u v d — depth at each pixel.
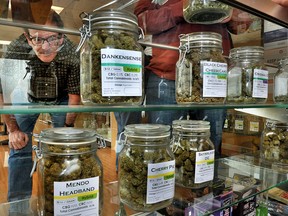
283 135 0.84
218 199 0.68
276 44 0.89
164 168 0.52
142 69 0.50
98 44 0.47
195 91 0.62
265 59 0.93
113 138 0.66
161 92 0.77
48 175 0.42
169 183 0.53
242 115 0.95
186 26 0.77
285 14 0.69
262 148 0.90
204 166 0.63
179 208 0.60
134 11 0.76
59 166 0.42
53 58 0.65
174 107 0.61
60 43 0.66
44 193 0.43
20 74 0.62
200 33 0.64
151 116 0.75
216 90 0.63
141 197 0.51
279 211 0.89
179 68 0.67
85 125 0.63
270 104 0.79
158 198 0.51
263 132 0.90
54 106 0.52
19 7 0.60
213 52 0.64
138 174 0.51
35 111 0.46
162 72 0.78
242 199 0.74
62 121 0.60
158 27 0.77
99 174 0.46
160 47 0.78
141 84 0.50
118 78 0.46
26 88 0.62
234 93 0.75
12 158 0.59
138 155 0.52
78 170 0.42
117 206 0.56
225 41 0.82
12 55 0.62
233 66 0.78
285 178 0.81
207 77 0.62
